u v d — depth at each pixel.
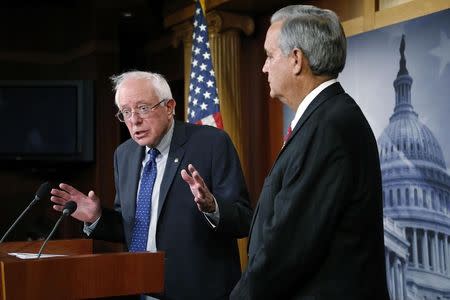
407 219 4.13
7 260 1.83
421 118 4.07
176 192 2.66
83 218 2.69
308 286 1.67
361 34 4.59
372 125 4.47
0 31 7.95
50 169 7.93
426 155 4.02
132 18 7.24
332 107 1.72
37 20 8.00
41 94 7.57
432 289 3.94
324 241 1.63
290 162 1.69
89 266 1.92
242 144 5.60
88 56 7.78
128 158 2.86
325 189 1.63
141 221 2.69
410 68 4.18
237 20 5.55
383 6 4.50
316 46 1.76
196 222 2.62
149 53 7.96
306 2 5.20
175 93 7.47
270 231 1.65
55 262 1.87
